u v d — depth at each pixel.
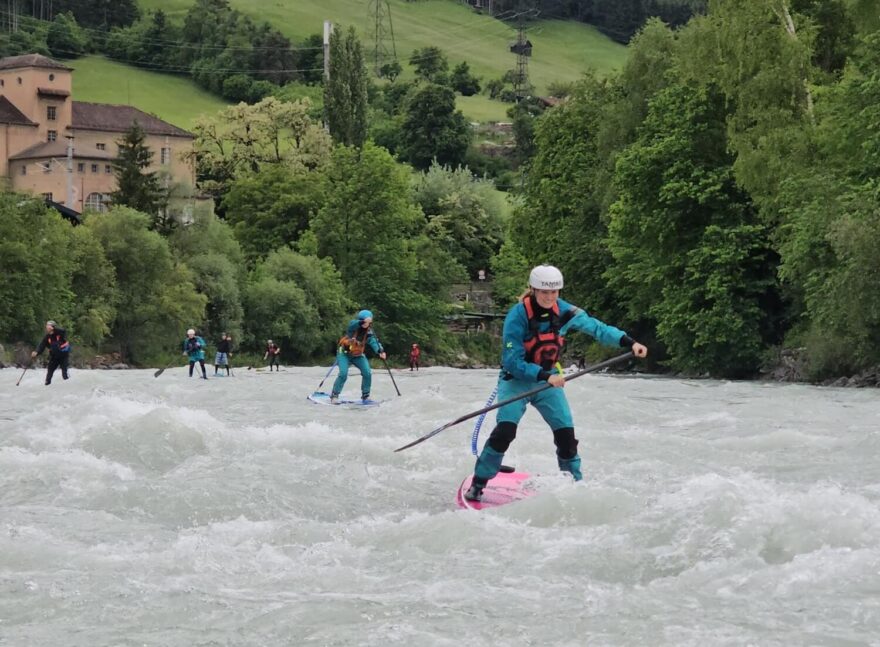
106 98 171.62
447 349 98.94
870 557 8.04
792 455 14.94
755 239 47.12
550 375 11.21
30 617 7.19
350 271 93.00
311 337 86.75
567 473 11.95
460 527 9.61
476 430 11.84
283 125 120.62
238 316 82.88
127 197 88.56
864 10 44.69
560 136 66.06
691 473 13.27
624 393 31.00
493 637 6.63
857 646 6.33
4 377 40.53
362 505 11.62
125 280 75.00
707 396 29.39
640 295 53.12
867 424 19.83
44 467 13.04
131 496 11.40
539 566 8.45
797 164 43.66
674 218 49.16
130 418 15.52
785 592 7.46
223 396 27.55
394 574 8.34
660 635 6.59
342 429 18.28
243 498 11.46
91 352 70.56
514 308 11.49
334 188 95.12
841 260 37.47
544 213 65.69
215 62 185.38
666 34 58.50
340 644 6.55
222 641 6.66
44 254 65.38
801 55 45.75
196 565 8.59
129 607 7.38
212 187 118.62
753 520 8.95
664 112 51.28
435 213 121.88
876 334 37.34
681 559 8.41
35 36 182.00
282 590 7.88
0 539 9.29
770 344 48.66
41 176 110.75
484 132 176.00
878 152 39.31
